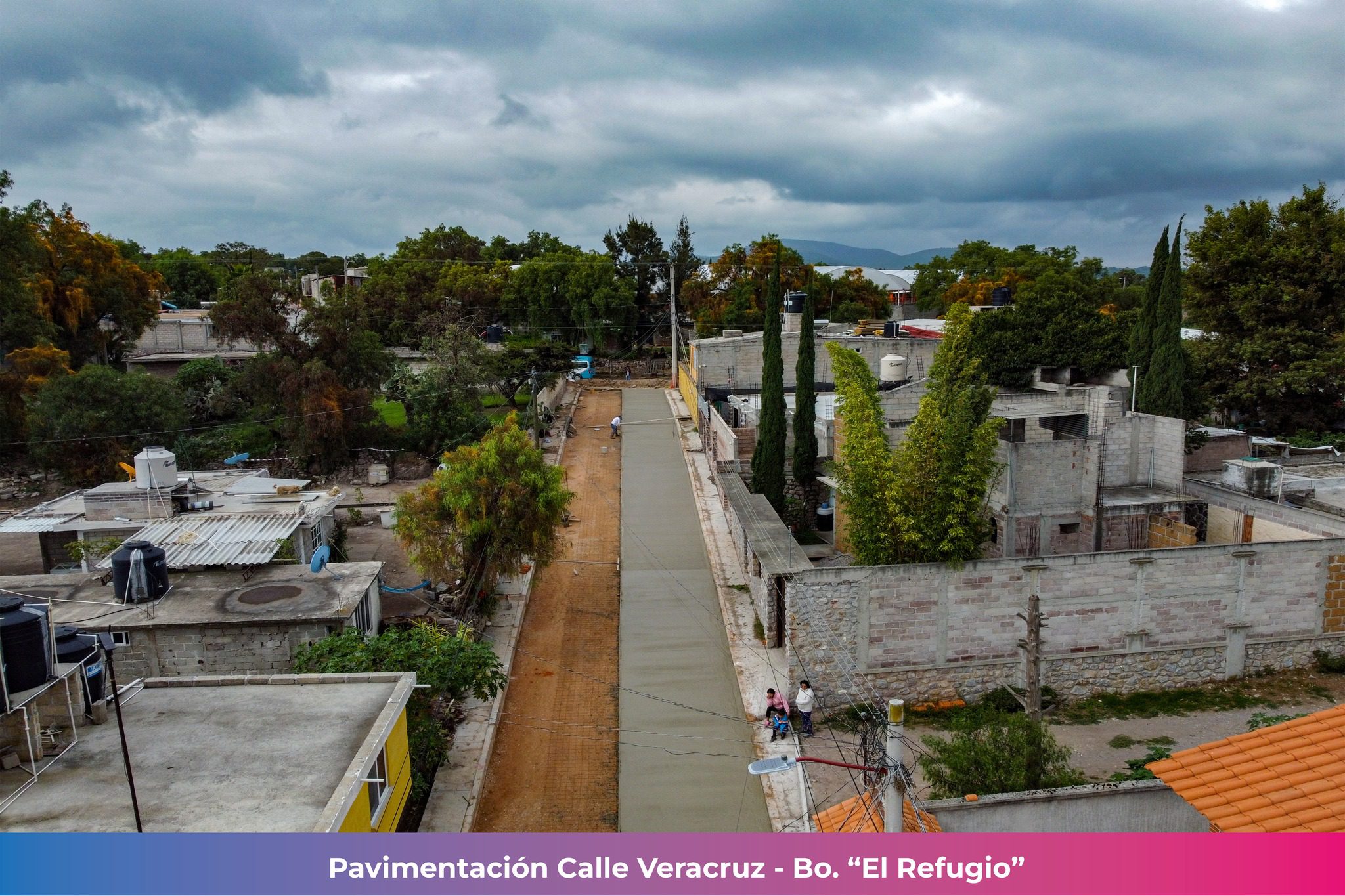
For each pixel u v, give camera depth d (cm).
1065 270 10100
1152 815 1614
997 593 2538
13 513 4475
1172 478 3419
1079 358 4453
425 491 3020
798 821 2014
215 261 15250
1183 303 5709
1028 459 3134
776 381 3625
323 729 1544
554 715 2498
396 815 1678
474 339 5794
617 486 4516
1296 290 5244
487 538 2984
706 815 2053
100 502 3161
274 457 5362
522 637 2983
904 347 5578
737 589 3288
